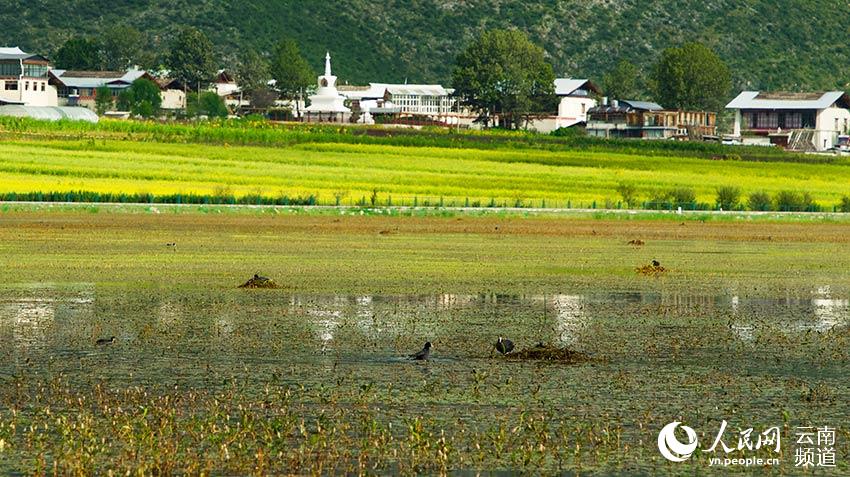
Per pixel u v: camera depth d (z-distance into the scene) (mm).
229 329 113688
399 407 83000
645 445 75125
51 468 68562
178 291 140250
